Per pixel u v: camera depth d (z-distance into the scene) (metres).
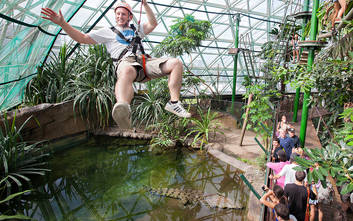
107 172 5.13
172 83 1.44
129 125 1.33
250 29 15.94
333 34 3.17
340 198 3.24
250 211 3.69
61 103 6.34
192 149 6.72
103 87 6.98
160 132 7.14
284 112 8.98
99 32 1.52
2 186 4.12
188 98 10.18
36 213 3.72
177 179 5.01
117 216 3.67
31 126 5.68
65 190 4.38
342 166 2.06
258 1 13.56
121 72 1.38
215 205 3.98
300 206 2.52
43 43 6.07
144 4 1.63
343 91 3.25
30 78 6.89
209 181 4.94
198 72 16.62
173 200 4.14
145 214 3.73
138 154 6.22
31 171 4.55
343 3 2.76
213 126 8.19
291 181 2.92
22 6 3.98
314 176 1.97
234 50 9.61
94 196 4.23
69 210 3.80
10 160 4.29
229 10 13.22
